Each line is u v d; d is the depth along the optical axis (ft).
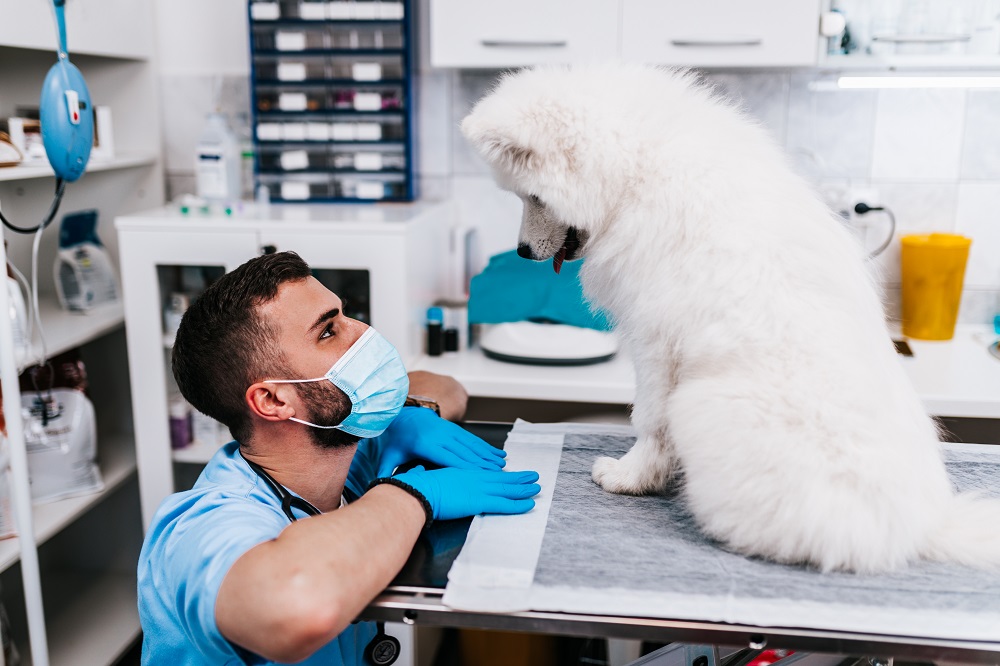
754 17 6.25
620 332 3.67
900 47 6.48
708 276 3.07
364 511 3.04
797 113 7.39
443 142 7.89
